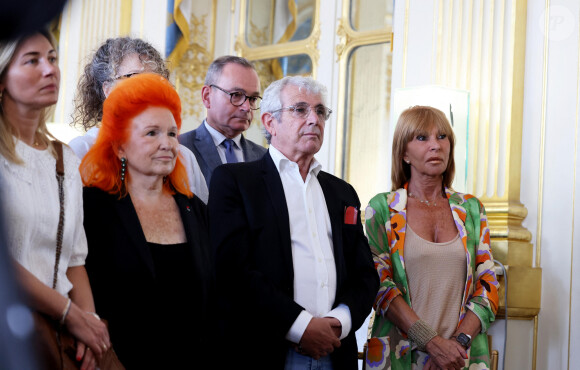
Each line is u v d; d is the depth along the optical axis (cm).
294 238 231
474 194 373
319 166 247
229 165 237
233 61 316
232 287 221
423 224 280
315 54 515
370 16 493
